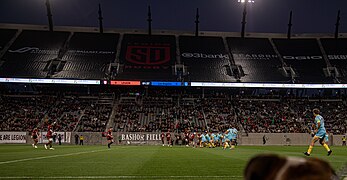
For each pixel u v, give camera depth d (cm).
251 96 7075
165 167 1295
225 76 6994
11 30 8162
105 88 7106
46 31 8269
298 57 7769
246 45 8275
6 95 6619
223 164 1453
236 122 6181
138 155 2175
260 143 5681
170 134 5300
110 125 5881
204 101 6838
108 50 7744
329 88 6762
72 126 5756
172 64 7319
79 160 1680
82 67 6994
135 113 6275
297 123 6166
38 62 7025
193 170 1180
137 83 6612
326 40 8369
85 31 8469
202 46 8162
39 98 6619
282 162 127
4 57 7094
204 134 4556
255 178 126
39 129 5584
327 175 125
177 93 7138
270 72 7200
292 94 7369
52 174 1045
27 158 1836
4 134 5428
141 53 7681
